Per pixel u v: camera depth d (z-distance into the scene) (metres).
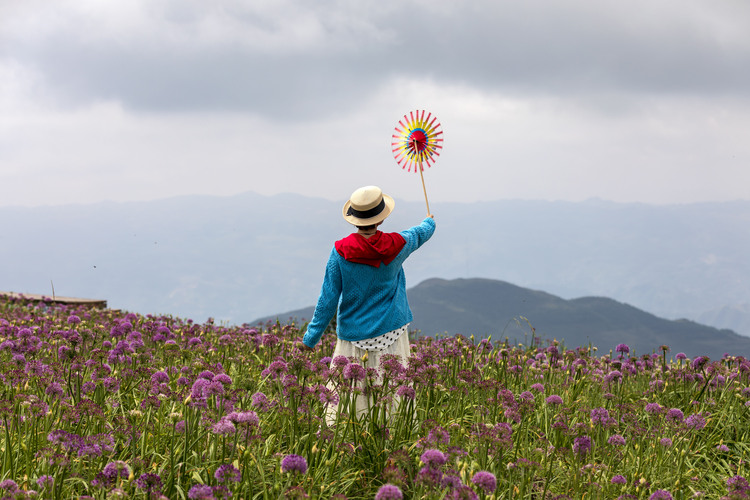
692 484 5.69
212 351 8.32
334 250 6.43
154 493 4.10
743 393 7.52
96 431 5.42
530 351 10.75
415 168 7.18
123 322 9.11
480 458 5.02
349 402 5.79
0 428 5.32
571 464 5.45
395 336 6.54
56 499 4.23
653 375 9.29
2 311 13.63
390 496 3.69
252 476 4.91
